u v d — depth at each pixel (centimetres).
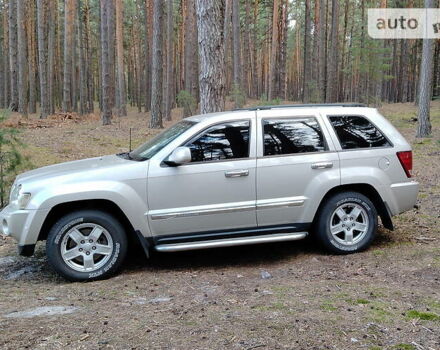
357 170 539
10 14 2684
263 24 4666
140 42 4200
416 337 316
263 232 522
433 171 1112
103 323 347
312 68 3578
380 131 560
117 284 469
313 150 534
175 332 327
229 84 3634
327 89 2703
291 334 320
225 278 477
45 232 502
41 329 336
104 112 2097
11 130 773
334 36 2667
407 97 4103
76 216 480
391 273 475
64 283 480
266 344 304
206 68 830
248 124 524
